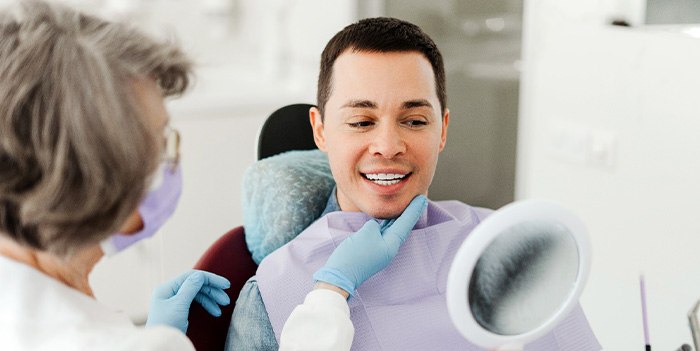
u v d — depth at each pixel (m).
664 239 1.69
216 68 3.04
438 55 1.04
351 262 0.93
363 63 0.99
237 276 1.14
